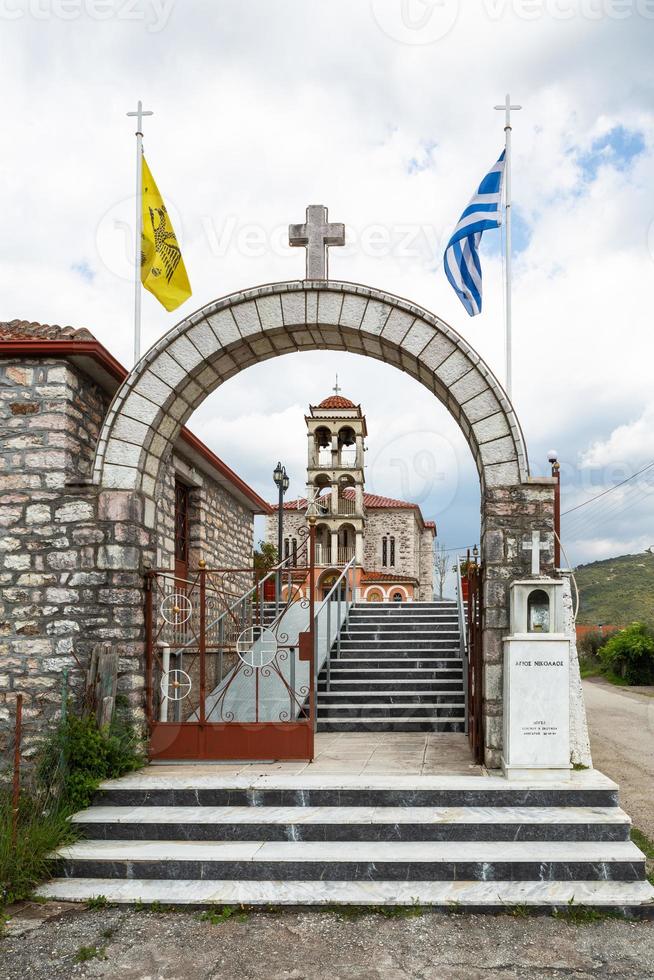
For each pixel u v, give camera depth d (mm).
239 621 10984
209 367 6906
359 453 27562
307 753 6512
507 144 7180
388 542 34656
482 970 4004
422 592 38531
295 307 6734
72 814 5555
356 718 8570
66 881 5023
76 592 6426
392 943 4281
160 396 6695
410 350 6617
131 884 4949
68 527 6492
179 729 6566
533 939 4316
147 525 6836
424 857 4914
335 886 4840
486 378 6457
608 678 20672
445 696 8977
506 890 4734
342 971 4008
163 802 5684
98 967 4078
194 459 10766
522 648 5754
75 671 6344
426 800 5516
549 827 5184
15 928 4496
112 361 6809
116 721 6309
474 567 7074
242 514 14812
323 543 29141
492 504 6363
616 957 4125
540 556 6289
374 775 5926
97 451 6590
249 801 5629
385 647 10641
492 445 6430
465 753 6934
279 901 4699
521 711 5715
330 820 5285
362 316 6680
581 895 4652
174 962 4117
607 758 9320
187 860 5004
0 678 6305
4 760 6180
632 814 6754
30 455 6523
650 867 5324
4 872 4895
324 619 12352
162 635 7992
